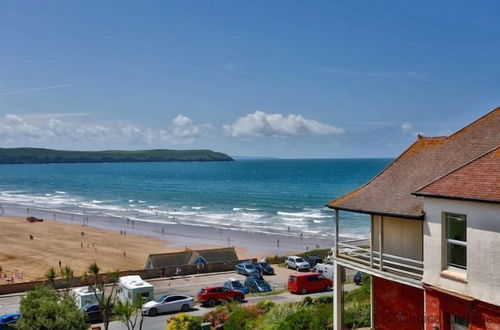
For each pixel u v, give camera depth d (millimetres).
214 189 199000
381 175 20953
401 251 19094
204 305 37312
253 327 24969
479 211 14047
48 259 66000
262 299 38688
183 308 35688
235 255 56781
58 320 22219
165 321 32719
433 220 15727
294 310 25500
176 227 101562
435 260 15633
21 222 104500
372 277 21375
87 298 33656
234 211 129750
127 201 156250
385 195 19141
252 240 86438
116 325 31438
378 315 21062
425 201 16062
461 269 14984
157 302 34906
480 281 14008
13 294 42062
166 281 48375
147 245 80250
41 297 23484
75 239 84062
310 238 88125
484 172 14914
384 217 19781
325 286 41500
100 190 198625
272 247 79750
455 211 14859
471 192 14352
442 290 15156
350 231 94938
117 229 98312
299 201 152875
